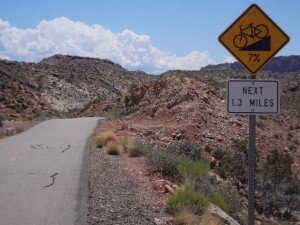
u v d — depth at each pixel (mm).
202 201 9227
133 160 15344
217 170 19094
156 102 34156
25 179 12047
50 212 8703
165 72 46531
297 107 74750
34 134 25250
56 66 104312
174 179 12562
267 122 37750
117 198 9820
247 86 5906
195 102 30703
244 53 5941
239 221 11609
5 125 31812
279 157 21812
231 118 30984
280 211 19922
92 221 8078
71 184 11281
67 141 21141
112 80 116000
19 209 8953
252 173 5852
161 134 24344
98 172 12883
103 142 19297
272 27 5914
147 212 8805
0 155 16781
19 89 62062
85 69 118062
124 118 34219
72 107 76625
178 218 8133
